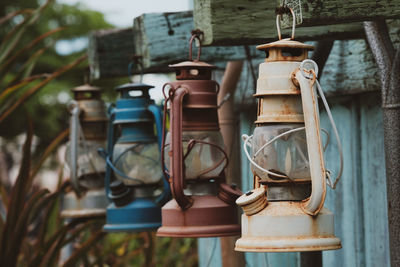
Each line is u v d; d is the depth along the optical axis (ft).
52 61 39.06
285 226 5.84
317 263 7.59
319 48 7.99
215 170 7.92
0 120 11.33
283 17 6.25
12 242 10.99
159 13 9.71
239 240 6.05
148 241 12.55
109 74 11.34
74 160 10.55
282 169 6.02
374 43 6.71
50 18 41.60
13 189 10.94
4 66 11.93
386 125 6.61
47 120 36.14
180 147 7.52
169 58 9.71
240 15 7.72
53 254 11.23
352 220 8.50
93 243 11.27
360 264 8.36
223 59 9.77
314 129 5.67
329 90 8.52
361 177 8.34
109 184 9.77
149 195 9.41
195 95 7.83
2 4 41.34
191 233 7.71
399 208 6.51
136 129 9.50
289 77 5.98
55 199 11.55
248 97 10.52
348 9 6.02
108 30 11.41
